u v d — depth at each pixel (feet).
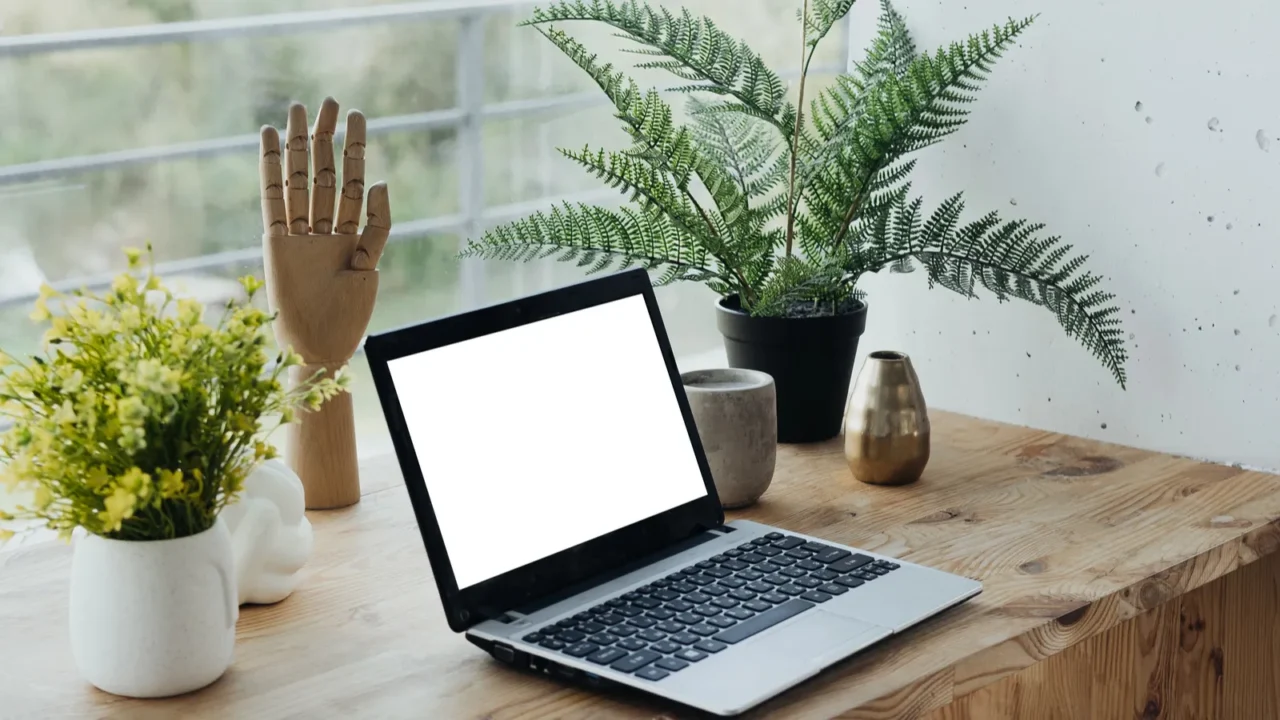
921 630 3.12
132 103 18.19
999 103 5.10
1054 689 4.68
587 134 15.48
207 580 2.84
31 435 2.66
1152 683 4.77
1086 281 4.59
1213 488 4.20
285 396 2.97
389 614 3.28
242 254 8.25
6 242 15.12
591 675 2.79
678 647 2.90
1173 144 4.63
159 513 2.76
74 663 3.02
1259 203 4.44
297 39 18.57
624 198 9.53
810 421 4.66
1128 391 4.88
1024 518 3.93
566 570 3.28
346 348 3.95
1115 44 4.73
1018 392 5.23
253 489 3.27
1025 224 5.11
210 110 18.45
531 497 3.28
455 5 8.61
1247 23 4.38
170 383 2.61
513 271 12.92
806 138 4.92
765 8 15.90
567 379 3.50
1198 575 3.64
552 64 15.53
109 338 2.80
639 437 3.61
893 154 4.65
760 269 4.65
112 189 16.89
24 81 17.69
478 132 8.93
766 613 3.09
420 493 3.06
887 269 5.60
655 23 4.68
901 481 4.22
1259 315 4.50
